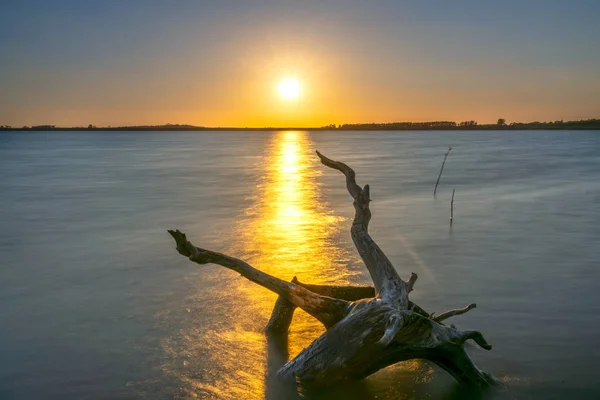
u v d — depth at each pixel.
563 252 14.49
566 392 7.29
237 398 7.27
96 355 8.47
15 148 110.12
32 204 24.91
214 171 46.28
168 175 41.75
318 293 8.82
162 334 9.21
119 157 72.19
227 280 12.16
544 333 9.07
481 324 9.47
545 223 18.95
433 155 73.62
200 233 17.62
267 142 176.12
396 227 18.41
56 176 40.62
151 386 7.55
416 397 7.29
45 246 15.87
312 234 17.31
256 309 10.30
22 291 11.56
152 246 15.73
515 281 11.88
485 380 7.44
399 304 7.56
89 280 12.31
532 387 7.43
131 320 9.84
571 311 10.03
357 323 7.17
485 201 24.95
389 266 8.20
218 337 9.09
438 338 7.00
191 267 13.29
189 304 10.61
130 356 8.43
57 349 8.68
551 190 29.22
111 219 20.61
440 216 20.72
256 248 15.27
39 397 7.27
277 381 7.59
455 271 12.71
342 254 14.48
